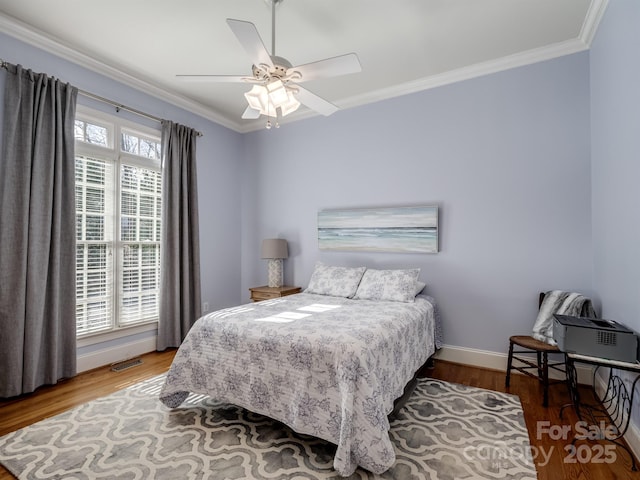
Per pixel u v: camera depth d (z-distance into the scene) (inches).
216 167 172.6
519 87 118.3
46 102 105.7
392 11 94.0
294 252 170.7
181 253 149.5
